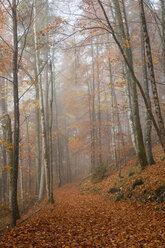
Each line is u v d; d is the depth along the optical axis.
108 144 22.92
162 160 10.79
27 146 19.92
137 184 9.79
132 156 16.91
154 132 18.44
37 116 18.73
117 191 11.21
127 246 4.54
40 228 6.18
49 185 12.63
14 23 8.17
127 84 14.04
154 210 7.00
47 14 12.04
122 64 13.91
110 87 17.39
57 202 12.89
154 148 14.96
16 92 8.01
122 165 15.89
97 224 6.57
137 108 11.31
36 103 14.89
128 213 7.62
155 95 6.84
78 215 8.06
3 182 16.14
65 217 7.79
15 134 7.75
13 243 4.87
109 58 14.05
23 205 13.98
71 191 18.25
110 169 16.89
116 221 6.75
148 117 11.34
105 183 14.41
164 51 9.84
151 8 8.98
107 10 13.23
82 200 12.37
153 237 4.79
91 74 20.31
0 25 9.34
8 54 9.23
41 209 11.13
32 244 4.84
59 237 5.39
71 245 4.81
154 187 8.24
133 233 5.30
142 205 7.94
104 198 11.66
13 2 8.07
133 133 14.11
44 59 17.38
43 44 8.89
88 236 5.45
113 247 4.57
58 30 8.19
